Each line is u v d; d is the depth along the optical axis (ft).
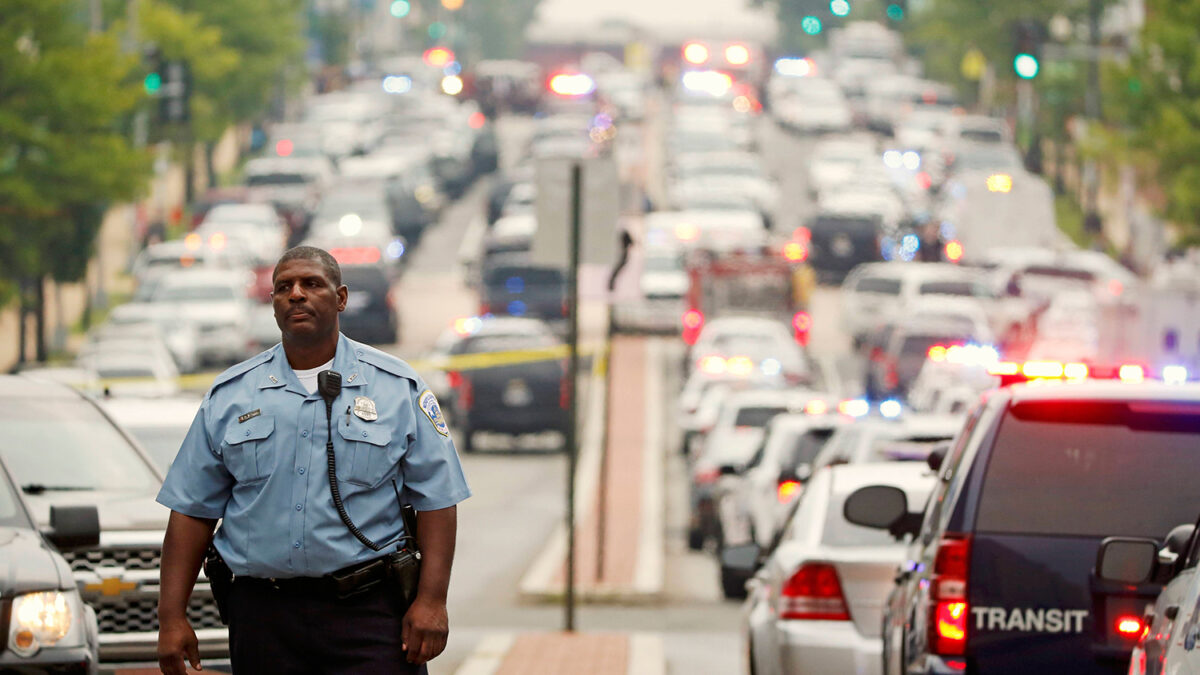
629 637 165.17
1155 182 468.75
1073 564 73.92
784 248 449.89
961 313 406.00
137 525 107.76
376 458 66.59
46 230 407.03
